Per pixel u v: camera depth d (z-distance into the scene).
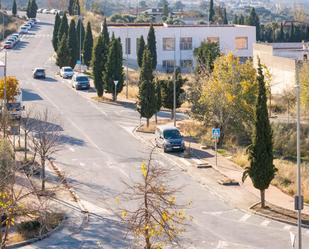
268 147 37.38
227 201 39.19
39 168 44.06
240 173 44.94
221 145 53.28
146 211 25.36
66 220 35.75
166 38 105.88
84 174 44.62
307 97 58.28
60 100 70.81
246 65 54.69
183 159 48.97
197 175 44.62
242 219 36.19
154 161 48.31
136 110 64.88
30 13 144.75
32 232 33.50
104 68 71.06
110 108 67.50
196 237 33.25
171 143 50.81
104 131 57.72
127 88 73.69
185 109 67.94
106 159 48.69
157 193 25.86
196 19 166.25
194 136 56.00
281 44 109.31
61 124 59.44
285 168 45.09
